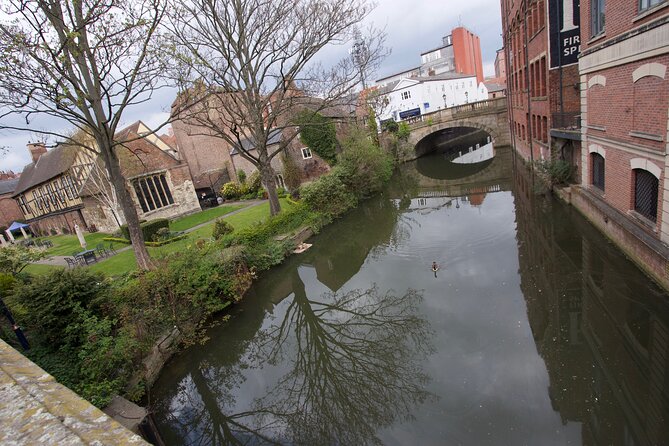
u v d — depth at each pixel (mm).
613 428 6168
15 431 1840
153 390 9102
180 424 8805
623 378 7043
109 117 12328
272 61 17625
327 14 17797
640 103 8828
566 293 9977
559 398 6957
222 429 8602
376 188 29109
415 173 34781
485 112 37812
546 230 14031
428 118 39906
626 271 9641
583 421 6418
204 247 15016
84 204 27547
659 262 8258
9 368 2611
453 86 63406
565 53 16297
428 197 24891
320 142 30250
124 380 8516
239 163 34906
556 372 7559
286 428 8398
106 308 9617
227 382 10234
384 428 7523
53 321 8570
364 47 21359
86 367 8156
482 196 22141
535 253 12641
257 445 8016
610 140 10859
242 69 17562
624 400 6617
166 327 10883
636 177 9742
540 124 20391
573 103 16703
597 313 8906
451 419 7090
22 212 40219
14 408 2068
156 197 26812
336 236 19953
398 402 8141
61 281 8922
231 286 12688
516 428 6555
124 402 7684
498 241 14391
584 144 13383
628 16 8938
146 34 12445
